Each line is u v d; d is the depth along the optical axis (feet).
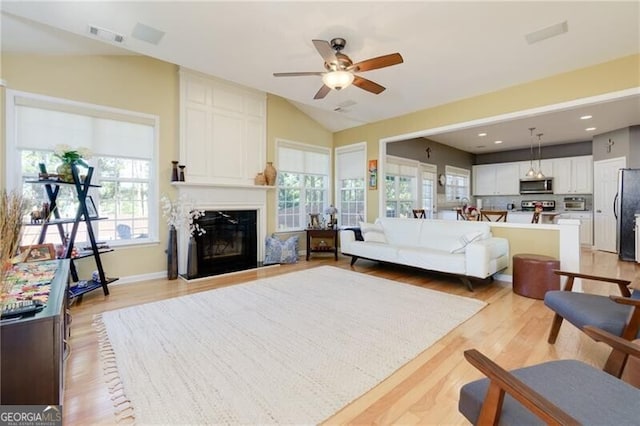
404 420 4.86
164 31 8.69
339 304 10.09
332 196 21.42
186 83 14.29
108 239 12.57
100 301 10.37
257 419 4.83
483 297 11.03
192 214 13.97
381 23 8.38
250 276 14.01
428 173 24.59
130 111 12.76
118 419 4.86
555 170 25.39
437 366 6.43
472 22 8.34
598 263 16.88
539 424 3.00
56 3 7.34
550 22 8.32
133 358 6.64
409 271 15.10
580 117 17.44
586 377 3.73
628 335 5.39
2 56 10.00
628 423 2.98
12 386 3.84
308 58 10.43
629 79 10.10
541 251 12.41
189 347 7.12
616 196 18.65
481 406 3.34
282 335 7.77
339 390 5.58
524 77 11.95
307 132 19.97
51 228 11.24
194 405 5.14
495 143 25.36
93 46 11.16
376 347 7.18
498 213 14.62
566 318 6.59
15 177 10.22
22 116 10.40
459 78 12.05
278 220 18.60
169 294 11.18
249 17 8.05
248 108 16.75
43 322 3.97
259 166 17.30
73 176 9.94
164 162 13.83
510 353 6.97
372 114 16.96
